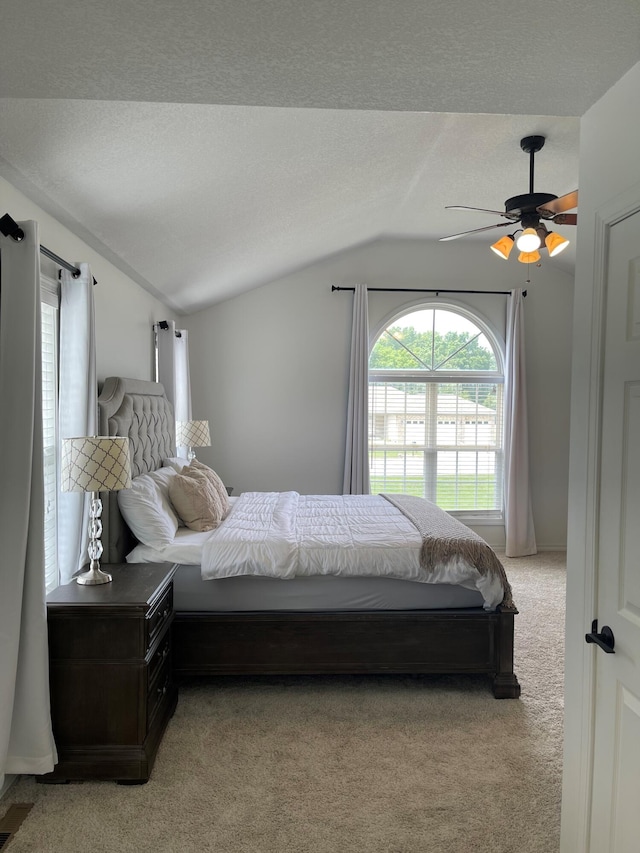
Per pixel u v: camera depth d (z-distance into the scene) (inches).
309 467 233.3
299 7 44.6
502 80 56.1
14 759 83.0
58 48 50.5
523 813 81.9
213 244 153.5
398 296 233.8
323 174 135.4
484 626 118.5
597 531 60.3
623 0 43.5
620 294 56.2
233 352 230.7
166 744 99.7
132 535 130.3
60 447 109.3
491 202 185.9
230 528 129.3
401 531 129.0
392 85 57.5
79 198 101.9
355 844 75.9
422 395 239.3
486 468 241.3
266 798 85.1
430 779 89.8
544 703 114.7
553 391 237.3
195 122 90.7
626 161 54.8
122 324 151.3
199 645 117.3
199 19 46.3
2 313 79.7
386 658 118.1
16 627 79.3
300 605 119.1
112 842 76.1
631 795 53.9
